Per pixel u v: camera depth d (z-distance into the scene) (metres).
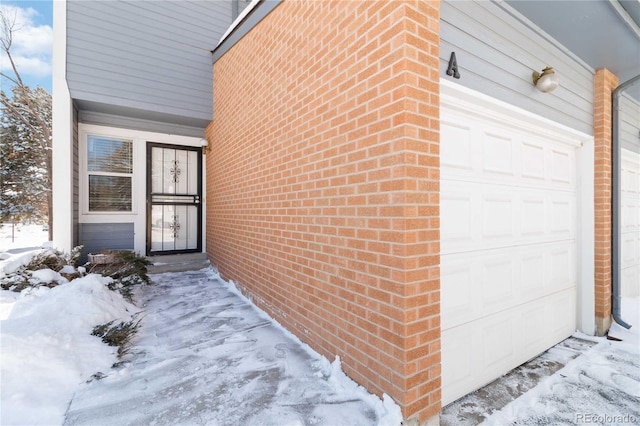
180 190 6.10
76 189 4.90
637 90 3.98
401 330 1.65
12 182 14.63
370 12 1.91
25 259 3.99
